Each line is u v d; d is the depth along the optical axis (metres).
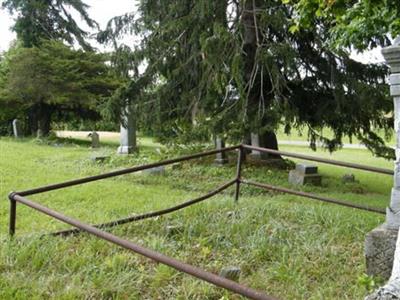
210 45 9.16
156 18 10.88
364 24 4.21
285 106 9.44
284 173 10.45
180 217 4.74
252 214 4.87
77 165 10.67
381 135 11.03
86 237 3.87
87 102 19.59
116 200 6.30
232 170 10.04
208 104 10.21
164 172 9.67
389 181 11.10
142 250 2.14
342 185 9.95
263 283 3.12
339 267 3.45
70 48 20.73
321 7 4.17
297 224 4.64
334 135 11.06
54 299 2.69
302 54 10.34
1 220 4.83
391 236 3.26
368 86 9.50
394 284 2.05
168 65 10.70
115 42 11.44
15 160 10.62
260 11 9.49
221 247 3.88
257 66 9.45
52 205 5.80
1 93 20.12
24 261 3.21
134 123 12.74
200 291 2.88
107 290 2.81
